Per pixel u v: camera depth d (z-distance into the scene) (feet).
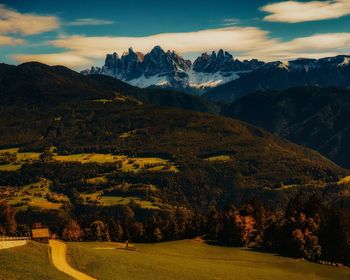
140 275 447.42
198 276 484.74
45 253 443.32
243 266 593.42
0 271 359.87
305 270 608.19
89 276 413.59
